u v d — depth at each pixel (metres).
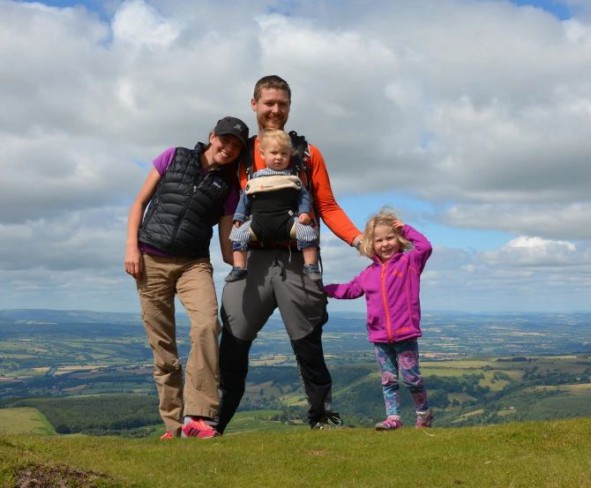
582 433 4.10
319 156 4.54
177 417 4.58
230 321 4.49
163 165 4.51
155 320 4.52
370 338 4.50
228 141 4.38
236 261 4.42
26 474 3.34
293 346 4.50
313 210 4.59
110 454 3.91
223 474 3.64
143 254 4.48
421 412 4.49
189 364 4.34
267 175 4.36
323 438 4.24
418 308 4.42
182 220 4.42
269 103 4.48
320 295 4.48
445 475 3.60
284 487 3.48
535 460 3.76
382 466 3.75
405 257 4.44
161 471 3.66
